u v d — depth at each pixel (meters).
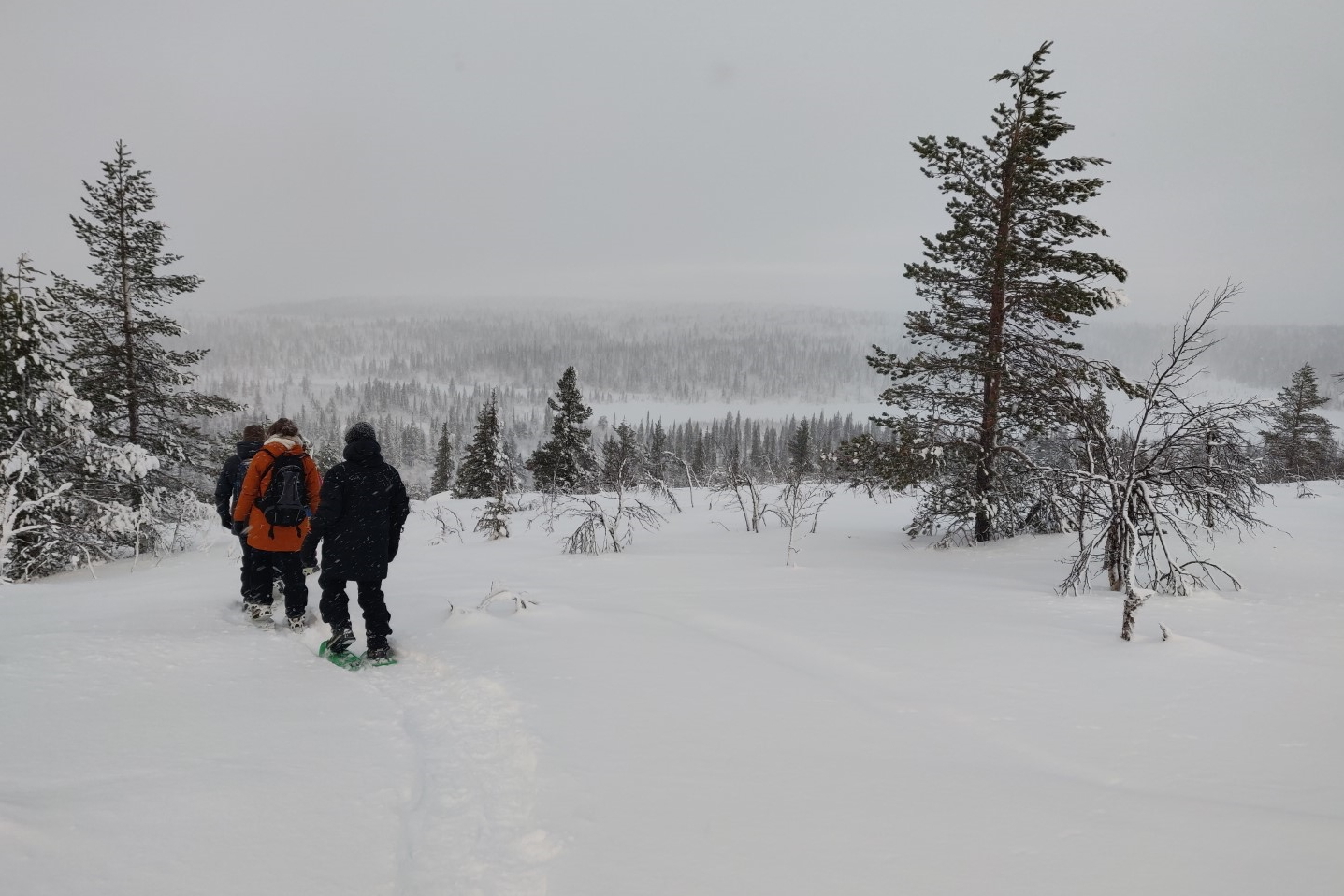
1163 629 4.71
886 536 13.61
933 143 11.77
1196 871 2.14
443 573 8.82
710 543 12.73
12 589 7.64
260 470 5.70
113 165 16.05
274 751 3.21
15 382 11.48
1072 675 4.21
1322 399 32.00
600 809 2.66
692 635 5.26
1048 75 11.18
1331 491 17.64
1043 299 11.39
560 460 32.31
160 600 6.54
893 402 12.65
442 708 3.93
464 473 32.41
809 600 6.70
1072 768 2.99
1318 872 2.10
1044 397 8.68
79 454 12.26
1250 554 8.71
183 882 2.16
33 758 2.91
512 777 3.02
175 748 3.14
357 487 4.98
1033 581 8.18
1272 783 2.78
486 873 2.32
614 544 11.66
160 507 13.53
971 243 11.96
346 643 4.84
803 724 3.53
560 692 4.00
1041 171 11.50
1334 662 4.32
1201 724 3.41
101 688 3.83
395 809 2.77
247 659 4.67
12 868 2.09
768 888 2.14
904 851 2.33
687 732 3.42
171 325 16.81
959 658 4.60
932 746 3.25
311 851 2.41
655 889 2.15
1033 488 11.49
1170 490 7.99
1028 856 2.28
